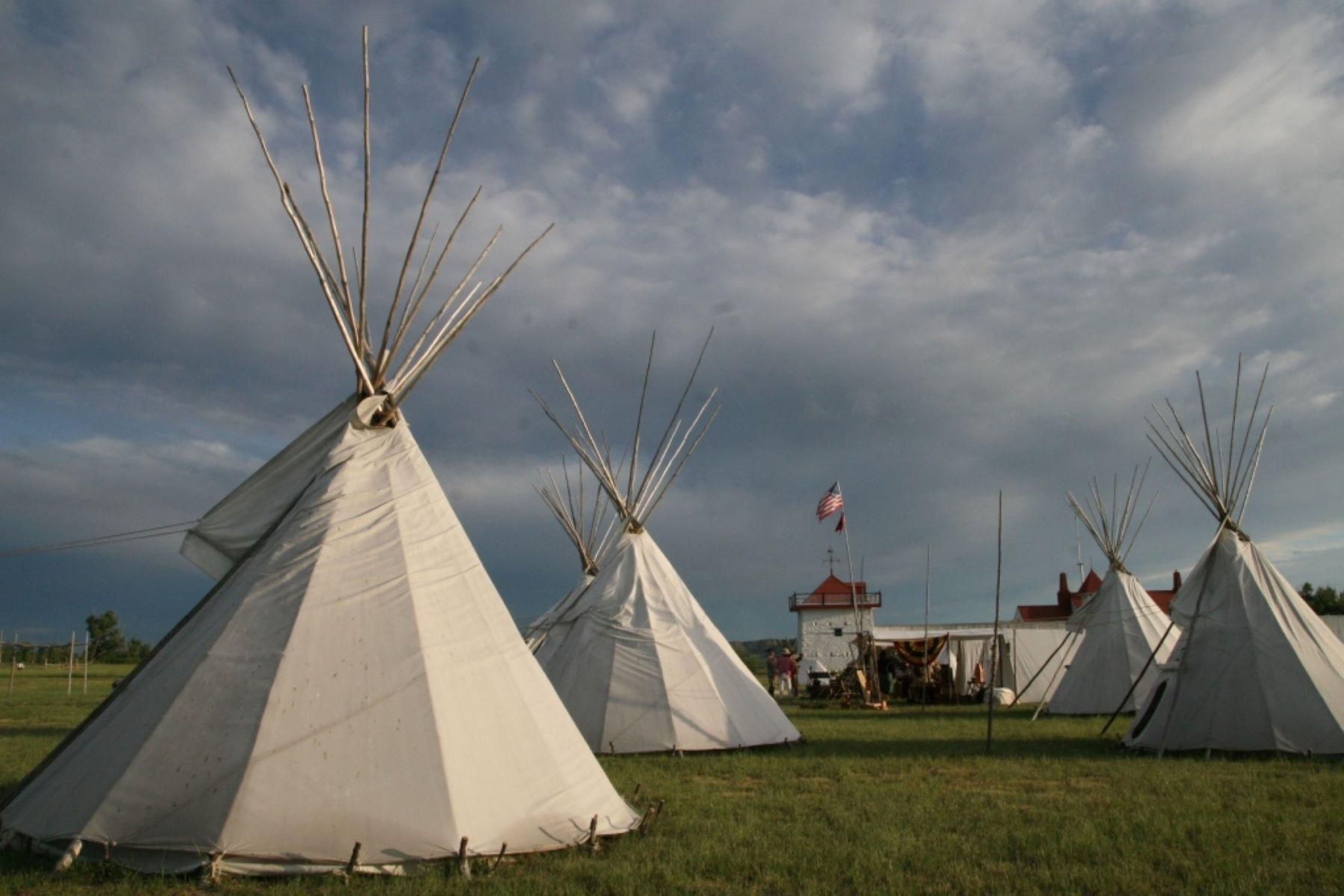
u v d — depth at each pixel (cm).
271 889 557
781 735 1423
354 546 737
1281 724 1231
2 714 1934
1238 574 1350
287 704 645
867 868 630
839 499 2869
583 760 751
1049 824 770
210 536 827
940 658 3055
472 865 614
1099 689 2159
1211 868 621
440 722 664
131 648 6231
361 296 818
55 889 552
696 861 641
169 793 610
